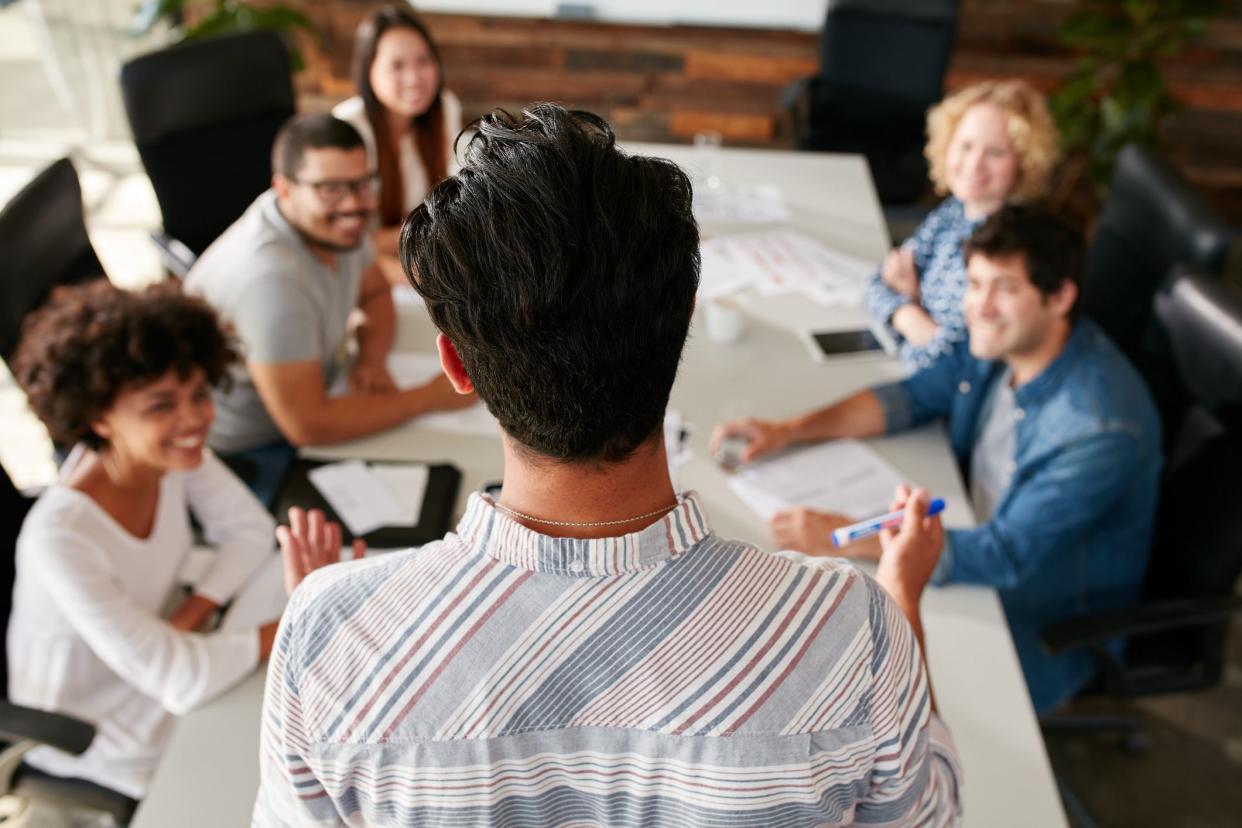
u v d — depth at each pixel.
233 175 2.69
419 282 0.55
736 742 0.58
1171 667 1.78
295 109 2.75
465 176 0.53
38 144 4.16
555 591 0.57
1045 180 2.34
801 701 0.58
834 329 2.22
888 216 3.36
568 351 0.53
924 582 1.03
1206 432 1.69
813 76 3.54
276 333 1.75
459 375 0.61
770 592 0.59
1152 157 2.20
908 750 0.62
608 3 4.11
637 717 0.58
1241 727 2.26
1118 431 1.57
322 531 1.04
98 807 1.50
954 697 1.37
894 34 3.43
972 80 4.27
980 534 1.58
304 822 0.65
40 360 1.33
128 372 1.32
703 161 3.02
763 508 1.68
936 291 2.33
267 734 0.62
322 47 4.14
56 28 4.13
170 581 1.56
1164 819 2.08
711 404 1.95
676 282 0.54
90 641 1.35
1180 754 2.20
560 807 0.62
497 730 0.58
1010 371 1.79
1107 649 1.69
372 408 1.83
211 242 2.72
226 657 1.34
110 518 1.41
